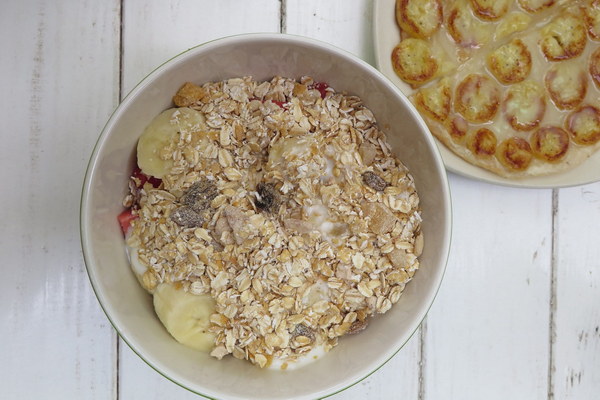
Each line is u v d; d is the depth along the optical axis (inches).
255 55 16.7
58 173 18.7
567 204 20.2
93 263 15.9
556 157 19.2
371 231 16.9
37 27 18.6
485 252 20.0
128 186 16.9
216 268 16.5
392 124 17.2
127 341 16.1
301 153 16.5
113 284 16.3
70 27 18.7
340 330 17.0
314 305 16.8
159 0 18.8
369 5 19.3
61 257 18.8
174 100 16.8
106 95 18.8
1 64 18.6
